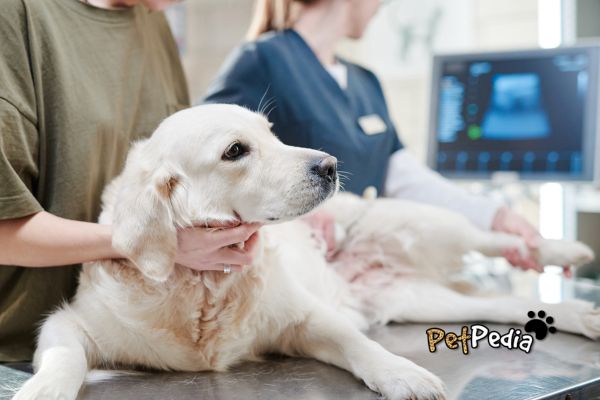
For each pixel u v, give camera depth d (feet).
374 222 5.64
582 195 7.91
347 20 6.52
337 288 5.14
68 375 3.19
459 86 7.64
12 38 3.79
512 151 7.45
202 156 3.62
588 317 4.30
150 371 3.75
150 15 5.04
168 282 3.59
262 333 3.93
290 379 3.51
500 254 5.44
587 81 7.07
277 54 5.97
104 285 3.65
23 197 3.53
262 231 4.02
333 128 6.04
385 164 6.66
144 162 3.67
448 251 5.51
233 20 10.46
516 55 7.36
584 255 5.21
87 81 4.24
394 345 4.21
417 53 10.51
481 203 6.18
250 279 3.76
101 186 4.35
